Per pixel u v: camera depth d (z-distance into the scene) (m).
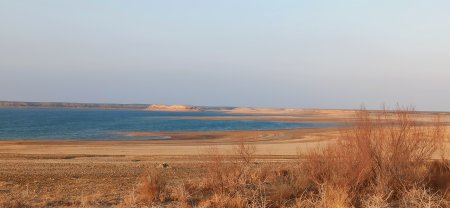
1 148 34.81
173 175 16.19
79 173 17.17
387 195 9.75
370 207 8.86
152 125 85.25
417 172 10.59
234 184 10.95
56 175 16.59
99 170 18.09
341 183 9.97
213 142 41.22
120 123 93.94
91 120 110.69
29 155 27.44
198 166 19.38
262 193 10.70
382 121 10.93
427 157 11.35
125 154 28.75
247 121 104.94
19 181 15.03
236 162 13.07
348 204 9.12
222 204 9.62
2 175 16.52
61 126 80.19
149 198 10.56
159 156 26.47
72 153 29.81
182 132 61.12
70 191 12.66
